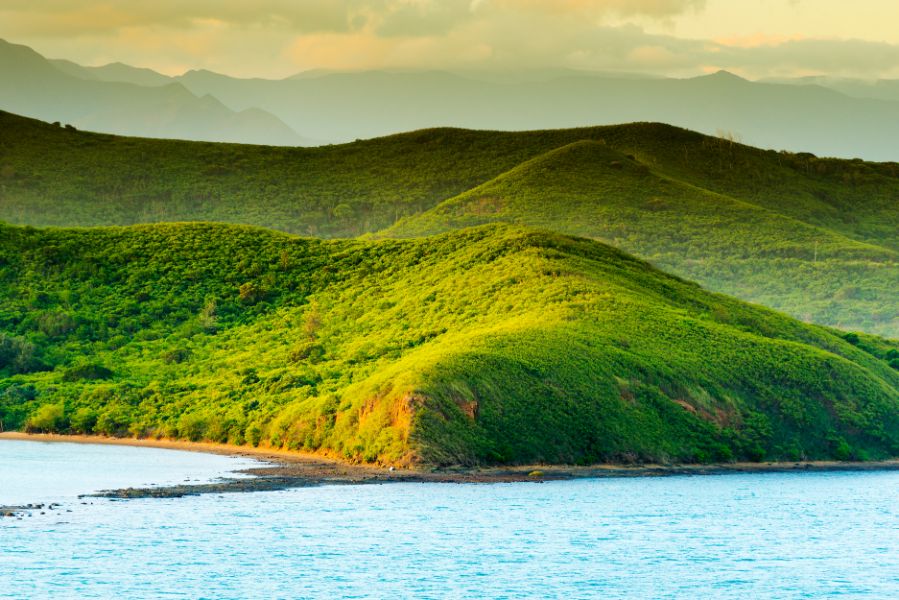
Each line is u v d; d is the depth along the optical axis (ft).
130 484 471.62
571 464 573.33
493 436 562.66
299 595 307.17
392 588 318.24
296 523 401.90
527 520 424.05
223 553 350.84
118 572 322.14
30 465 528.22
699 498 497.46
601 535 401.90
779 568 357.00
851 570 356.18
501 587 322.96
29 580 308.81
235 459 572.51
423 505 447.83
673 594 321.73
